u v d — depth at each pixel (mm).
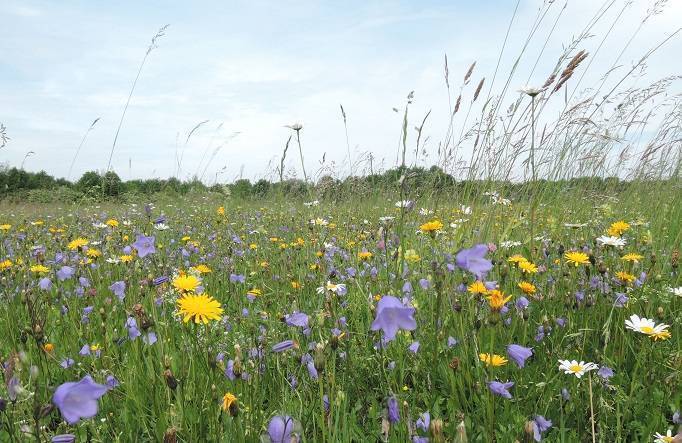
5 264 4184
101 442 2166
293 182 9422
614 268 3656
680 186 7535
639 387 2668
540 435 2158
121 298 3477
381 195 7609
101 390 1428
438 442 1474
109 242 5195
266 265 4836
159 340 2324
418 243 4199
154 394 2262
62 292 3779
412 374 2670
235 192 12047
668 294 3277
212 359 2174
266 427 2105
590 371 2406
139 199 12070
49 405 1708
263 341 2736
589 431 2318
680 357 2643
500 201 4508
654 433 2291
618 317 2969
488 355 2402
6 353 2990
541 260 4078
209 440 2178
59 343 3342
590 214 5637
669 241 5051
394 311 1695
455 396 2453
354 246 5320
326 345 2158
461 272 2967
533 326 3209
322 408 1839
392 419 1812
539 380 2672
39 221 8406
